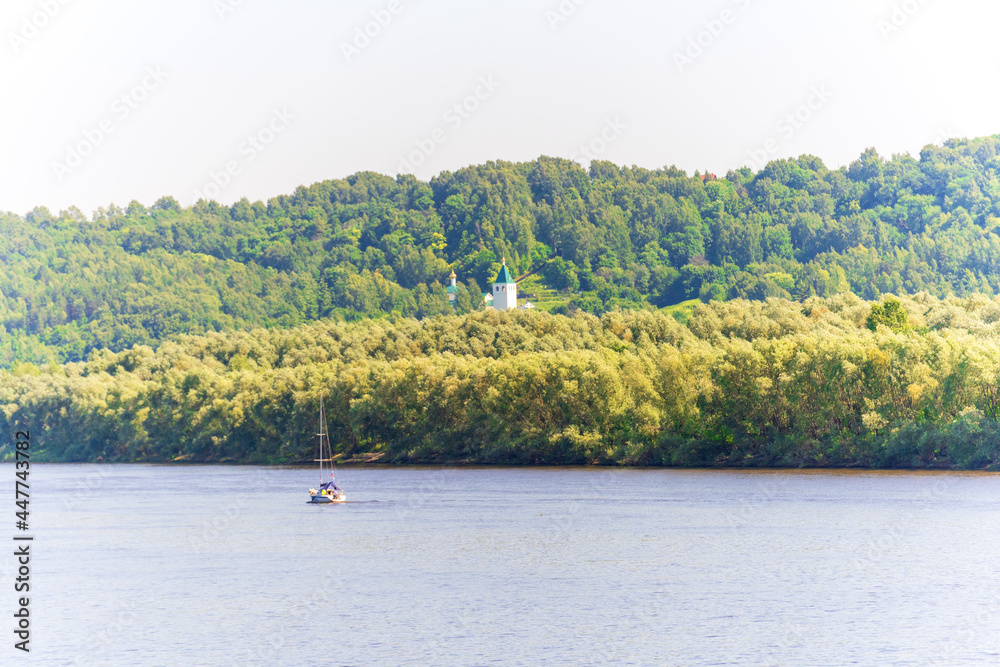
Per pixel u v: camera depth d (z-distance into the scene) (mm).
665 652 127938
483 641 133750
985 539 194625
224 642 135250
